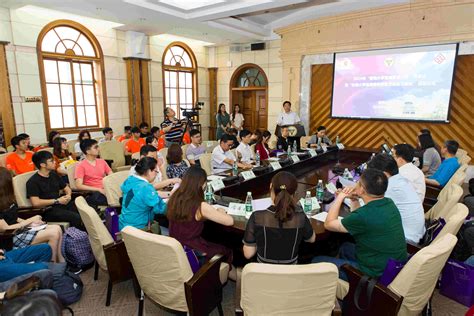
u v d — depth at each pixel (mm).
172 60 8031
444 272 2420
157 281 1790
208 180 3189
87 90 6391
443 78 5543
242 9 5102
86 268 2807
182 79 8414
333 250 2646
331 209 2066
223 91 9008
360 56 6324
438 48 5512
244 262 2564
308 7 6582
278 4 4887
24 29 5266
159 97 7734
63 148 4520
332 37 6512
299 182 3508
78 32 6062
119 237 2271
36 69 5492
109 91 6617
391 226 1797
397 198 2285
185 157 4730
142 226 2490
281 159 4488
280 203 1743
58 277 2211
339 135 6949
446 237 1686
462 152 4641
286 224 1729
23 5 4809
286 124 6414
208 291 1825
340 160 5332
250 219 1821
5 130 5102
